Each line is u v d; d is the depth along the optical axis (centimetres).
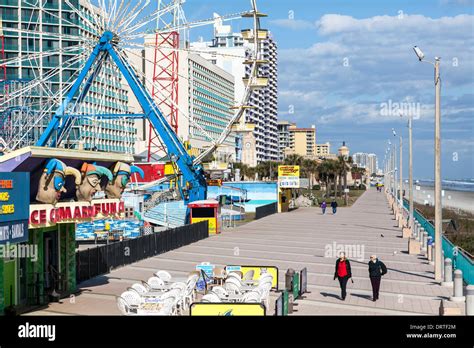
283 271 3059
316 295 2427
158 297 1977
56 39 10438
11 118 6694
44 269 2317
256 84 5744
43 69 10306
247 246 4266
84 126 10781
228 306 1652
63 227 2436
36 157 2044
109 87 12050
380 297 2405
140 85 5619
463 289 2570
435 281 2822
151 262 3447
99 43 5428
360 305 2225
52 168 2091
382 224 6231
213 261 3475
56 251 2409
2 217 1805
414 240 3891
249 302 1698
